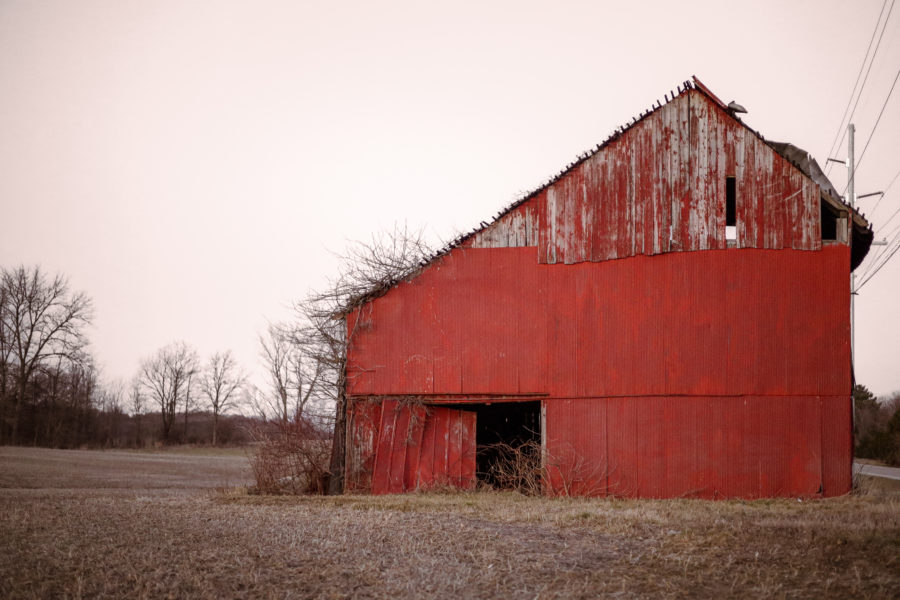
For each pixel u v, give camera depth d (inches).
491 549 428.5
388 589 345.1
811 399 730.2
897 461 2001.7
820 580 353.4
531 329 783.7
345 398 836.6
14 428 2433.6
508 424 935.0
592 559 407.8
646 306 761.6
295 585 352.2
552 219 794.2
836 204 752.3
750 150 765.3
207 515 566.3
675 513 568.1
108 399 3299.7
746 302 746.2
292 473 876.6
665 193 771.4
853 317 986.7
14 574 362.0
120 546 430.3
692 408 740.7
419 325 808.9
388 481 792.3
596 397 761.6
